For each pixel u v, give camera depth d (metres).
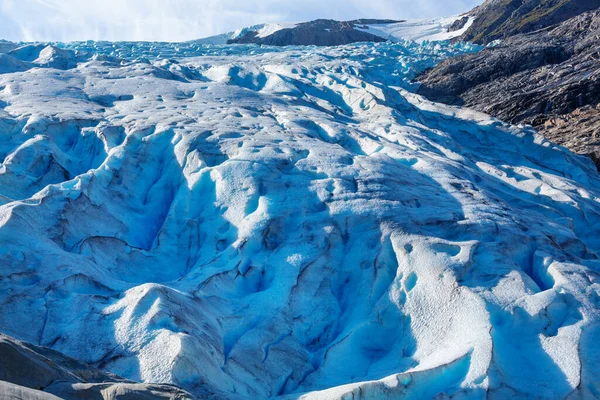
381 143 12.34
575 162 17.86
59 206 8.23
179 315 6.04
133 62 20.77
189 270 8.16
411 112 19.84
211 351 5.81
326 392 5.43
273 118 13.77
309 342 6.82
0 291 6.20
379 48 41.59
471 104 29.30
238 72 21.05
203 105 14.09
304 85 20.62
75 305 6.28
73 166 10.71
